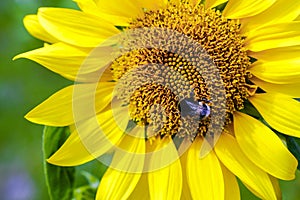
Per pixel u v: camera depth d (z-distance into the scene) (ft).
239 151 2.10
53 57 2.10
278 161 2.06
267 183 2.07
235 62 2.11
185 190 2.11
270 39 2.10
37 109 2.10
